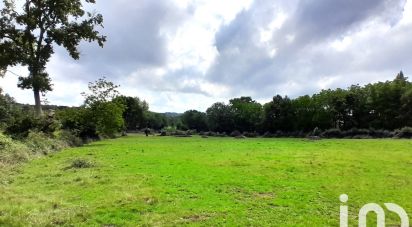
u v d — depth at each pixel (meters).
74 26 50.28
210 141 66.06
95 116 59.69
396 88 89.62
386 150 40.47
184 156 34.00
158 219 12.73
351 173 23.73
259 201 15.59
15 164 25.53
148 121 149.25
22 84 47.19
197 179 20.58
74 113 58.69
